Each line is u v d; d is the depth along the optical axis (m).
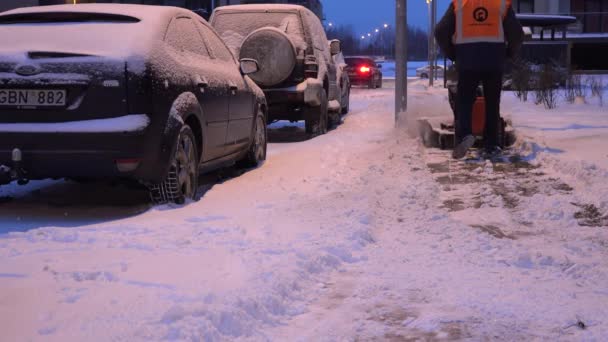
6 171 5.99
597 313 3.87
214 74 7.52
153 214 6.01
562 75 20.20
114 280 4.17
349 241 5.21
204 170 7.49
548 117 12.94
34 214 6.28
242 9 13.02
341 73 16.73
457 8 8.91
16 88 5.98
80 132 5.85
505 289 4.29
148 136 5.99
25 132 5.89
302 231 5.42
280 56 11.90
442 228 5.69
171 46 6.71
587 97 18.34
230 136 7.97
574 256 4.94
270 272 4.33
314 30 13.39
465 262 4.87
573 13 41.12
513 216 6.16
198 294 3.87
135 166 5.96
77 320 3.52
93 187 7.69
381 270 4.70
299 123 15.87
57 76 5.93
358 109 19.88
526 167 8.35
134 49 6.08
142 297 3.84
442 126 10.14
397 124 11.80
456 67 9.10
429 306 4.03
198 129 6.98
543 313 3.88
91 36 6.21
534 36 35.34
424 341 3.55
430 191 6.99
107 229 5.43
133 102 5.93
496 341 3.54
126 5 6.99
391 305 4.06
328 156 9.30
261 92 9.36
